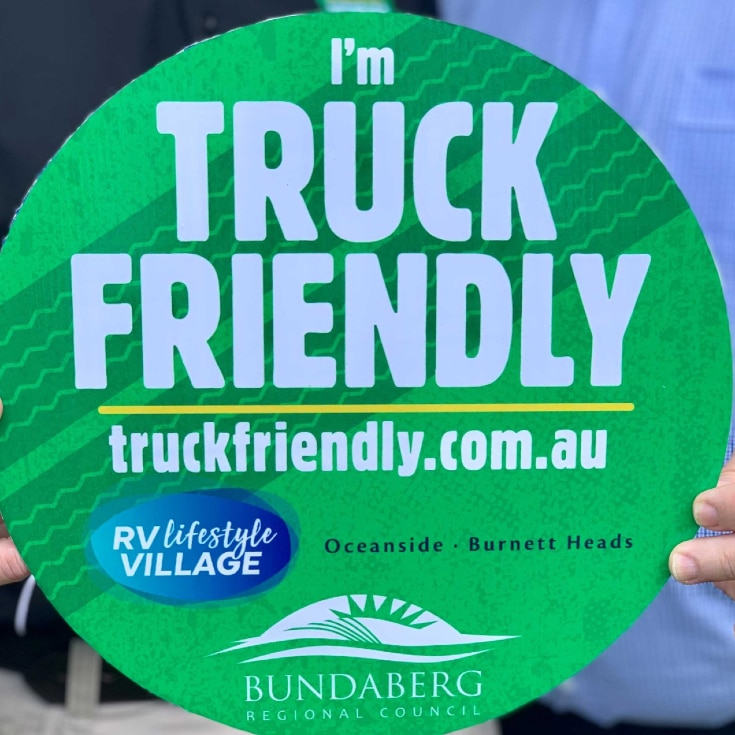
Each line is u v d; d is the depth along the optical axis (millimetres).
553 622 565
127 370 544
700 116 857
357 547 558
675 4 876
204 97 531
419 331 548
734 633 860
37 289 537
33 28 872
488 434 555
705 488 562
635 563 565
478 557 561
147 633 555
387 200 541
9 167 888
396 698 564
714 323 552
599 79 919
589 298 548
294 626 560
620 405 555
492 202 542
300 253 542
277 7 902
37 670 923
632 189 544
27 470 545
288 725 562
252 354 547
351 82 533
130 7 888
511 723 1021
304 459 553
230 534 555
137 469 550
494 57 536
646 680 912
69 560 551
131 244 538
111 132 530
